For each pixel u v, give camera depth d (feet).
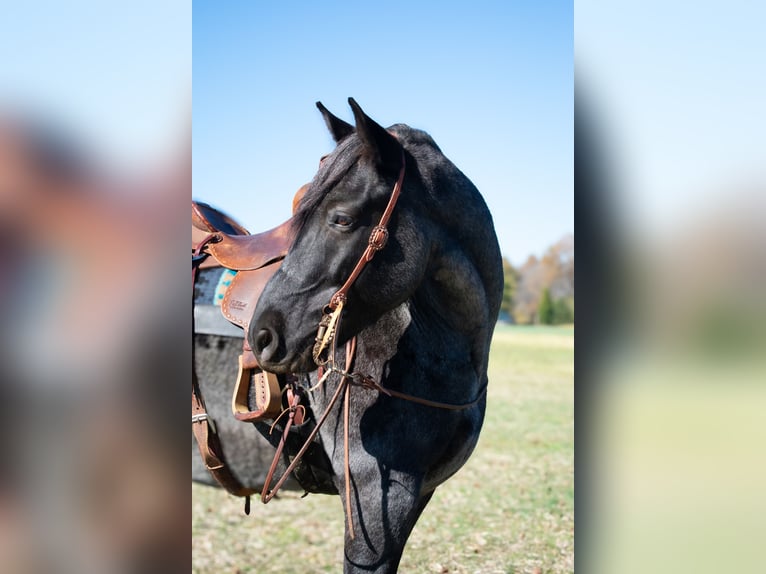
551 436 21.06
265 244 7.07
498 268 6.40
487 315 6.35
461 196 6.00
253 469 7.16
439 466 6.35
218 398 7.15
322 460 6.50
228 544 11.82
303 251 5.49
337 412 6.25
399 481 5.93
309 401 6.50
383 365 6.09
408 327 6.13
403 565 10.71
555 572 10.34
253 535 12.36
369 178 5.49
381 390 5.98
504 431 21.79
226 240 7.34
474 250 6.11
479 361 6.46
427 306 6.15
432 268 5.92
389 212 5.48
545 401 27.91
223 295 7.11
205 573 10.36
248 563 10.88
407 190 5.68
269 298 5.53
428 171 5.87
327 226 5.46
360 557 5.93
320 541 12.07
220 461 7.26
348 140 5.72
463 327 6.24
